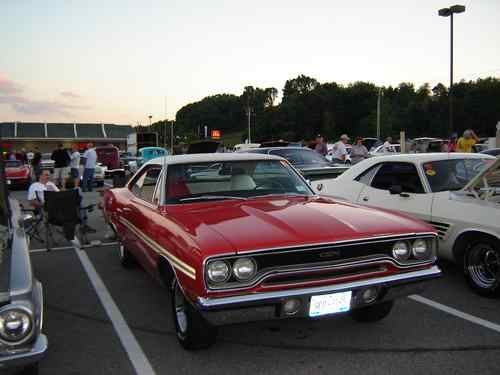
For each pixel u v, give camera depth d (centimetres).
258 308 292
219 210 371
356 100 10081
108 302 470
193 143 1702
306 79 12862
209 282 287
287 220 334
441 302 446
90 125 7481
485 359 332
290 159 1055
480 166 565
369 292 316
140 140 2894
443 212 491
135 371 327
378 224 334
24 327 254
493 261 449
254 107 13400
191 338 336
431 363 327
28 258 302
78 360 346
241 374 319
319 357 340
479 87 7750
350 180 636
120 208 513
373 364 328
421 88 10219
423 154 593
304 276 304
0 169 374
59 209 691
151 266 394
